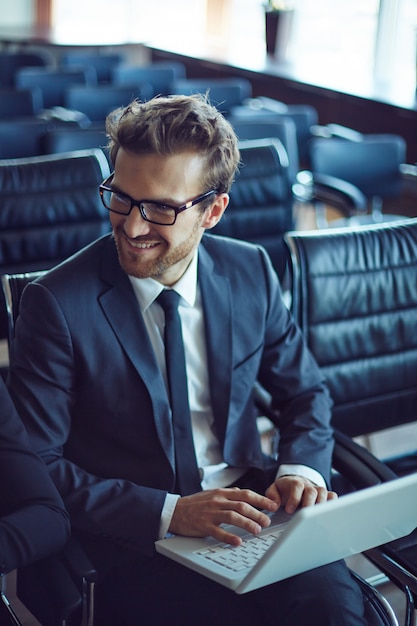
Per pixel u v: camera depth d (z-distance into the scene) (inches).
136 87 215.6
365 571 95.7
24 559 56.9
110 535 62.4
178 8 339.9
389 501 53.1
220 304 69.8
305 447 70.7
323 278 81.4
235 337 70.4
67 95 208.1
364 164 167.8
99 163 97.5
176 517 61.8
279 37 271.6
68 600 54.6
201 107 61.9
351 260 83.0
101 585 65.5
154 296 66.2
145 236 61.4
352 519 51.9
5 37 313.4
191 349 69.0
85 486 63.1
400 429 128.6
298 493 64.2
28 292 64.8
